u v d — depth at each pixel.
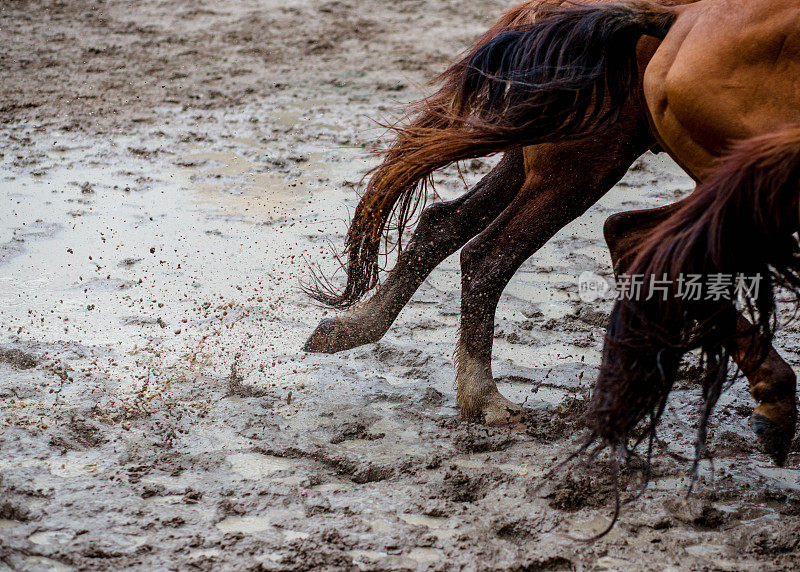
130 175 12.85
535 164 6.95
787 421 6.38
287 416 7.35
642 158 14.02
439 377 8.05
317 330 7.98
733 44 5.59
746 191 5.27
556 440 7.05
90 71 17.80
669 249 5.44
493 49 6.66
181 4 22.62
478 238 7.28
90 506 5.98
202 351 8.34
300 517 6.00
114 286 9.52
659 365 5.48
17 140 14.07
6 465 6.44
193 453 6.73
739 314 6.36
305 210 11.77
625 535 5.88
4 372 7.80
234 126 15.15
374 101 16.52
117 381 7.74
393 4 22.94
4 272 9.72
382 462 6.66
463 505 6.14
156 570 5.41
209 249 10.55
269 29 20.86
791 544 5.74
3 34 19.80
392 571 5.45
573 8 6.45
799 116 5.48
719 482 6.48
